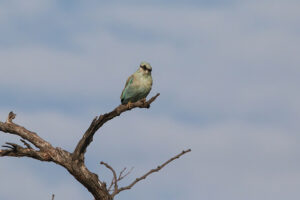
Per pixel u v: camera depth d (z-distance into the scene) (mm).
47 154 11336
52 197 8883
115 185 10633
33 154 11281
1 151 11250
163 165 10602
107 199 11086
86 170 11320
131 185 10664
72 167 11227
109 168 10695
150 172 10656
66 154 11320
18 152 11359
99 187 11102
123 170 10695
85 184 11281
